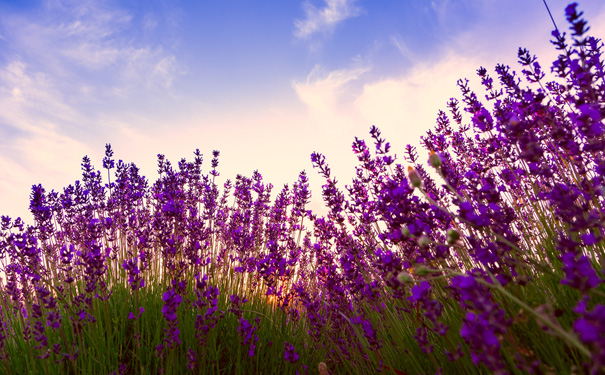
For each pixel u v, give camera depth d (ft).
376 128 10.82
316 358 12.07
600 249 6.81
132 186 16.93
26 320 11.46
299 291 12.16
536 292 6.85
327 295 12.76
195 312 12.42
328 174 10.87
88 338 10.00
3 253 13.47
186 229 14.73
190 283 13.32
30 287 12.42
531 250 8.20
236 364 10.77
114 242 15.01
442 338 7.23
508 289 6.13
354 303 11.12
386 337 9.17
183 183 16.83
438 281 7.69
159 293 13.41
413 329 8.12
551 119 7.62
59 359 8.93
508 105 9.82
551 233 7.89
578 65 6.71
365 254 10.49
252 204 18.33
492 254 6.01
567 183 7.74
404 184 7.64
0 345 9.25
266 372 11.19
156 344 10.57
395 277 7.12
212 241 15.87
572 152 6.66
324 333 11.72
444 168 8.86
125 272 13.83
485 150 11.46
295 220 16.99
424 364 7.68
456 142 12.78
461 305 6.89
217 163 18.45
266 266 12.56
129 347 11.03
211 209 16.93
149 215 16.74
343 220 10.53
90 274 9.86
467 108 10.36
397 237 7.22
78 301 9.82
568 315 6.33
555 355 5.35
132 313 11.87
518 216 9.27
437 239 8.33
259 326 12.79
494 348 4.11
